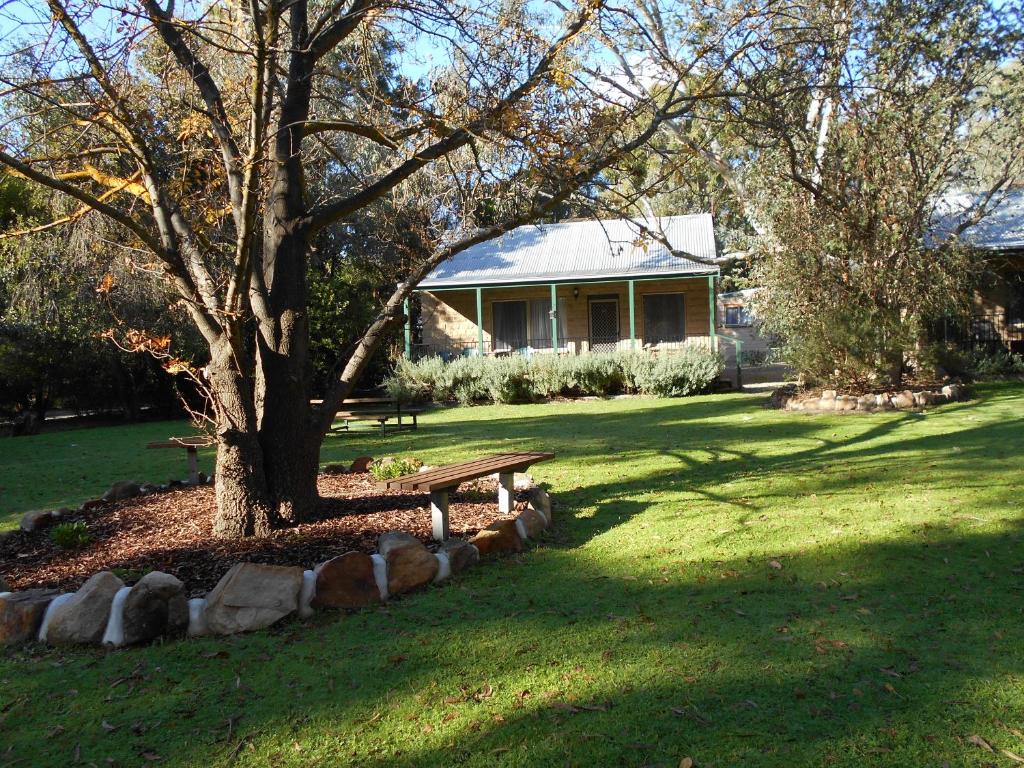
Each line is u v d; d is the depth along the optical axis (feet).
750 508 21.71
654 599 14.88
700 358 67.46
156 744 10.36
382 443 43.93
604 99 22.29
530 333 81.15
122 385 73.92
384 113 23.82
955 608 13.65
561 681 11.59
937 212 65.31
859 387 46.98
